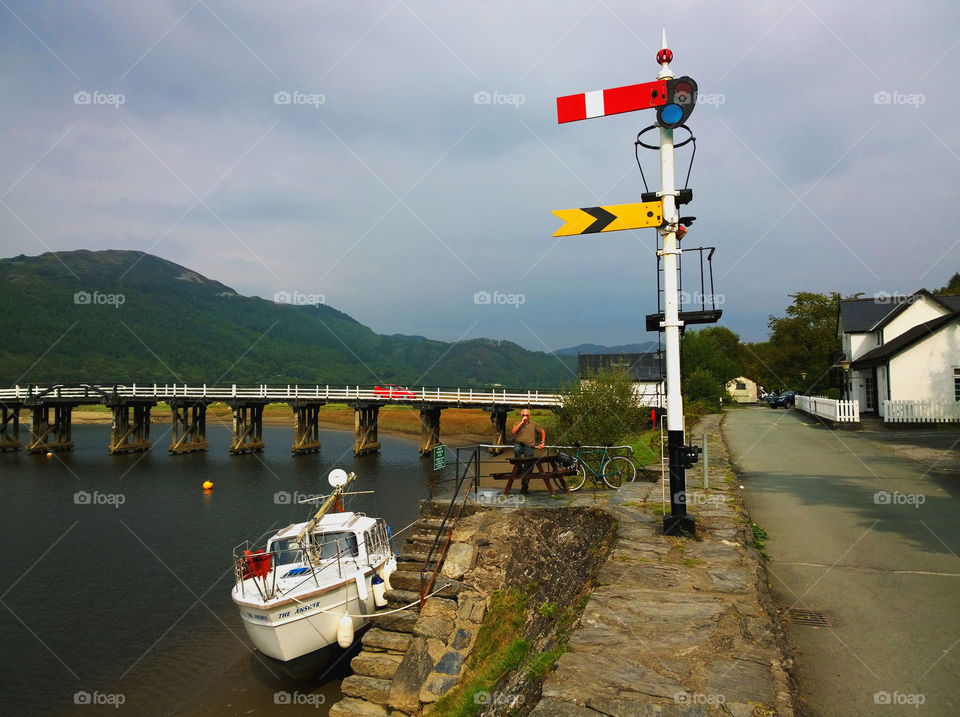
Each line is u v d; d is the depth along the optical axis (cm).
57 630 1291
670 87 735
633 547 721
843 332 3469
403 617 906
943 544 788
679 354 766
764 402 5516
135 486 2969
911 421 2422
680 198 753
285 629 948
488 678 653
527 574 870
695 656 453
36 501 2609
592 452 1224
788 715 370
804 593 630
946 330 2520
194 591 1506
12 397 4591
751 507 1018
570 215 774
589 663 445
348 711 813
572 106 764
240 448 4200
